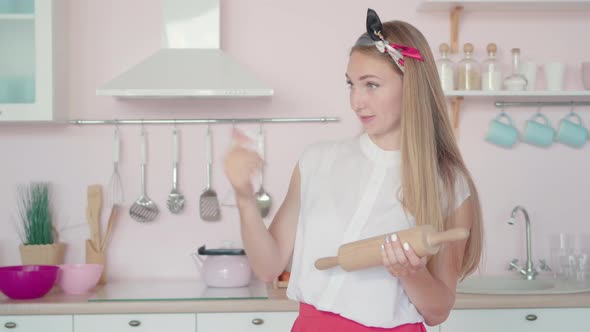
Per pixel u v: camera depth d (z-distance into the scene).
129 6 3.08
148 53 3.08
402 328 1.46
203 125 3.08
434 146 1.48
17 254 3.04
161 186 3.07
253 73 2.79
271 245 1.54
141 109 3.07
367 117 1.49
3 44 2.79
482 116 3.09
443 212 1.49
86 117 3.06
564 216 3.10
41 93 2.77
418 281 1.36
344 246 1.33
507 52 3.10
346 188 1.53
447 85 2.88
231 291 2.71
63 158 3.05
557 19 3.11
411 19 3.10
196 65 2.78
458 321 2.49
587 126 3.10
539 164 3.10
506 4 2.92
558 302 2.49
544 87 3.10
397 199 1.50
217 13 2.91
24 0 2.78
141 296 2.58
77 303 2.49
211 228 3.07
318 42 3.09
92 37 3.07
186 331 2.50
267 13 3.09
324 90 3.08
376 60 1.46
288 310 2.51
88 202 3.00
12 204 3.04
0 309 2.48
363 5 3.09
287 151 3.08
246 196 1.47
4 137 3.04
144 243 3.06
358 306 1.44
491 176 3.09
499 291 2.55
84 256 3.04
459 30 3.10
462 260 1.55
